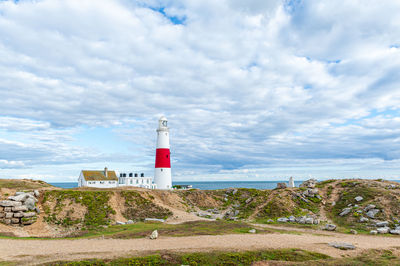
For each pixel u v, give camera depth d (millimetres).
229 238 35312
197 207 71062
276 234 38969
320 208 57906
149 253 28641
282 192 66312
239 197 76125
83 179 97125
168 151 91250
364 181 66500
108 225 48438
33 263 25484
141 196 63438
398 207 48281
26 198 49531
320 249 32156
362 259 29047
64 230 45094
